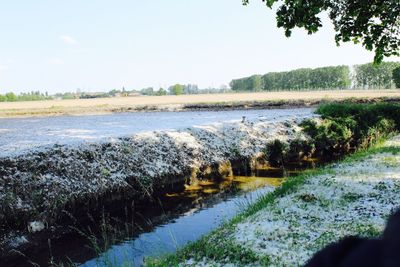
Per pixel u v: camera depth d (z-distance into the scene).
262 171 21.53
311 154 25.50
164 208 15.23
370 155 17.34
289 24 10.91
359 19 11.34
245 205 14.23
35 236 12.27
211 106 61.75
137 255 10.50
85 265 10.33
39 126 36.12
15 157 14.87
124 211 14.95
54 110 66.31
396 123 30.95
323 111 32.12
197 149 21.06
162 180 17.61
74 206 14.02
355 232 8.41
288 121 28.39
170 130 22.70
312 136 26.62
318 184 12.83
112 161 17.20
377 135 27.56
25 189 13.53
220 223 12.75
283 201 11.55
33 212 12.90
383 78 150.00
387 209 9.86
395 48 11.43
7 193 12.99
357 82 156.88
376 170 14.09
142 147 19.36
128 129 28.84
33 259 10.95
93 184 15.27
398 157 16.22
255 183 18.69
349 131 27.84
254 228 9.53
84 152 16.94
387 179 12.62
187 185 18.55
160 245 11.12
